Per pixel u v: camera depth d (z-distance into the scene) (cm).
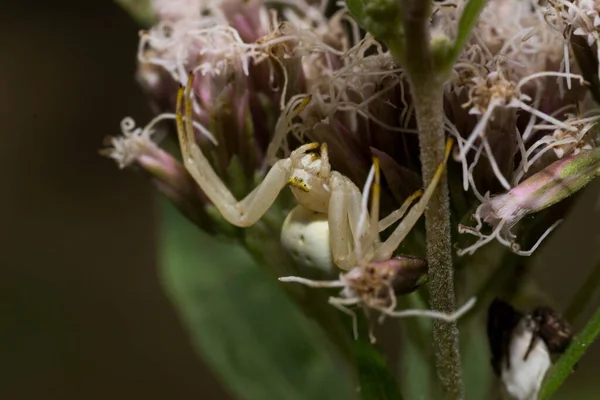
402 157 11
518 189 11
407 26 10
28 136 33
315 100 11
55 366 29
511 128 11
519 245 11
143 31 13
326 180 11
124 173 32
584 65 11
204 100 12
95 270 31
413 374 14
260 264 12
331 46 12
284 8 13
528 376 11
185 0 13
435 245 11
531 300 12
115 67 34
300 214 11
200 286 15
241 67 12
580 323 12
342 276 11
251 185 12
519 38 12
